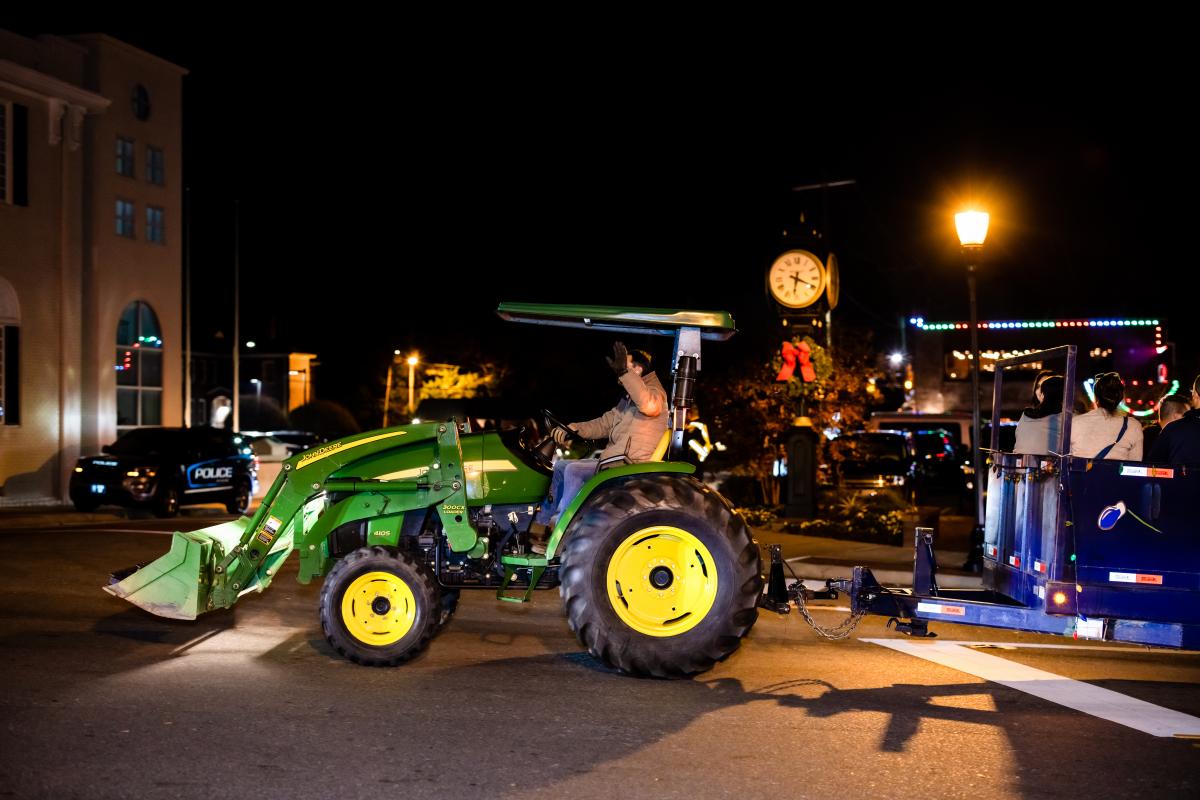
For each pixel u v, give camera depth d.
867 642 8.83
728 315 7.75
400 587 7.30
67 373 24.58
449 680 7.01
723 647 7.09
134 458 20.14
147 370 27.61
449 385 53.78
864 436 23.47
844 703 6.68
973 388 12.58
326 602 7.28
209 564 7.64
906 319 36.12
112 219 26.14
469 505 7.84
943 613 7.19
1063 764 5.54
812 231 18.25
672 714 6.31
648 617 7.13
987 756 5.64
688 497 7.17
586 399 43.62
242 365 65.94
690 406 7.88
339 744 5.60
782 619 9.85
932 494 26.14
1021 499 7.50
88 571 11.42
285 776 5.11
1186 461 7.14
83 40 25.67
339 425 62.31
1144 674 7.89
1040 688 7.26
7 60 22.83
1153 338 31.05
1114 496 6.85
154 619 8.88
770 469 21.19
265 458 33.84
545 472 7.92
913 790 5.09
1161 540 6.84
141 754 5.38
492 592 10.65
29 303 23.73
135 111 26.97
